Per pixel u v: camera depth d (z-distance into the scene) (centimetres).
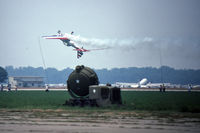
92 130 11288
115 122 13088
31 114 15488
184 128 11794
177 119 13975
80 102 19025
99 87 18688
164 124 12644
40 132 10875
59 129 11444
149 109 17925
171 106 19500
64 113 15888
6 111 16700
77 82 19400
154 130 11375
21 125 12250
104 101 18825
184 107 17412
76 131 11075
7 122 12975
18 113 15862
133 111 16938
